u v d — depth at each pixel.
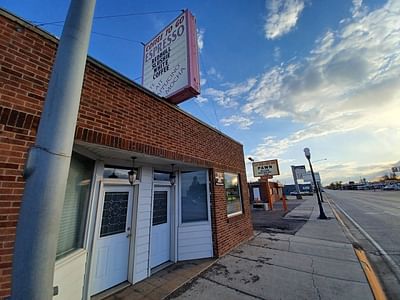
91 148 3.66
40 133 1.24
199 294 3.97
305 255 5.98
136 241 4.77
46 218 1.14
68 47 1.39
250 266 5.30
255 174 20.98
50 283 1.14
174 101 6.14
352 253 6.01
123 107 3.93
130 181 4.68
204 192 6.70
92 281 3.94
